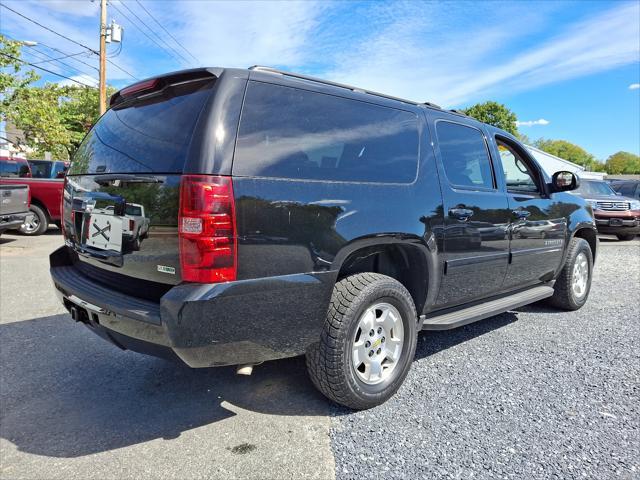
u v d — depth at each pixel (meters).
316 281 2.40
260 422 2.66
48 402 2.90
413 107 3.26
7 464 2.27
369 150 2.83
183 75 2.44
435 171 3.19
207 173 2.09
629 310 5.05
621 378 3.27
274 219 2.25
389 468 2.24
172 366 3.45
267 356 2.36
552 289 4.47
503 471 2.22
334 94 2.74
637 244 11.90
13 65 18.81
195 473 2.20
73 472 2.21
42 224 10.91
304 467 2.24
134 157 2.43
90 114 33.28
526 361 3.56
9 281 6.15
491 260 3.62
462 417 2.72
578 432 2.57
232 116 2.23
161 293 2.30
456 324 3.27
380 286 2.69
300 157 2.44
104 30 19.48
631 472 2.22
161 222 2.19
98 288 2.60
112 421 2.68
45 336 4.07
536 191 4.44
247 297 2.17
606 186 13.91
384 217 2.73
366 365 2.77
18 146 22.53
